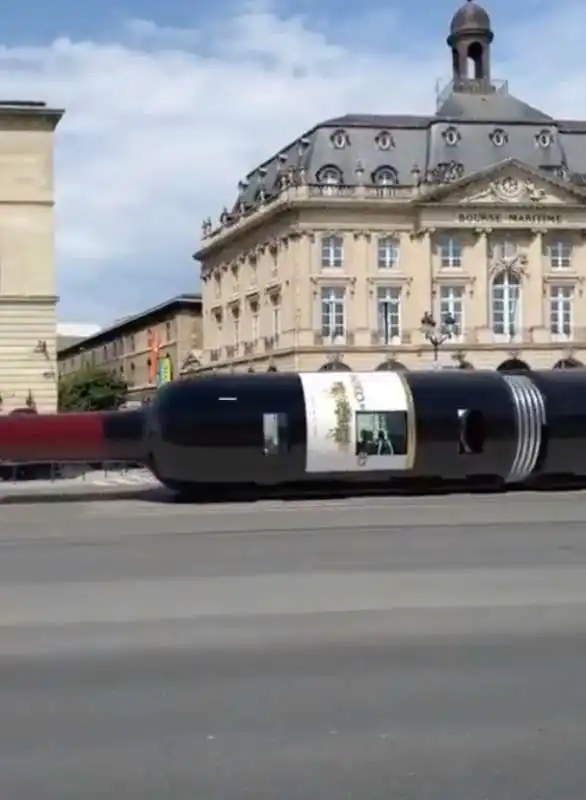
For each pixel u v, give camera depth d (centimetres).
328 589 1442
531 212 9006
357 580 1515
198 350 11881
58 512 2684
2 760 784
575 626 1193
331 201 8769
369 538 2011
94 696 939
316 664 1039
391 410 2939
